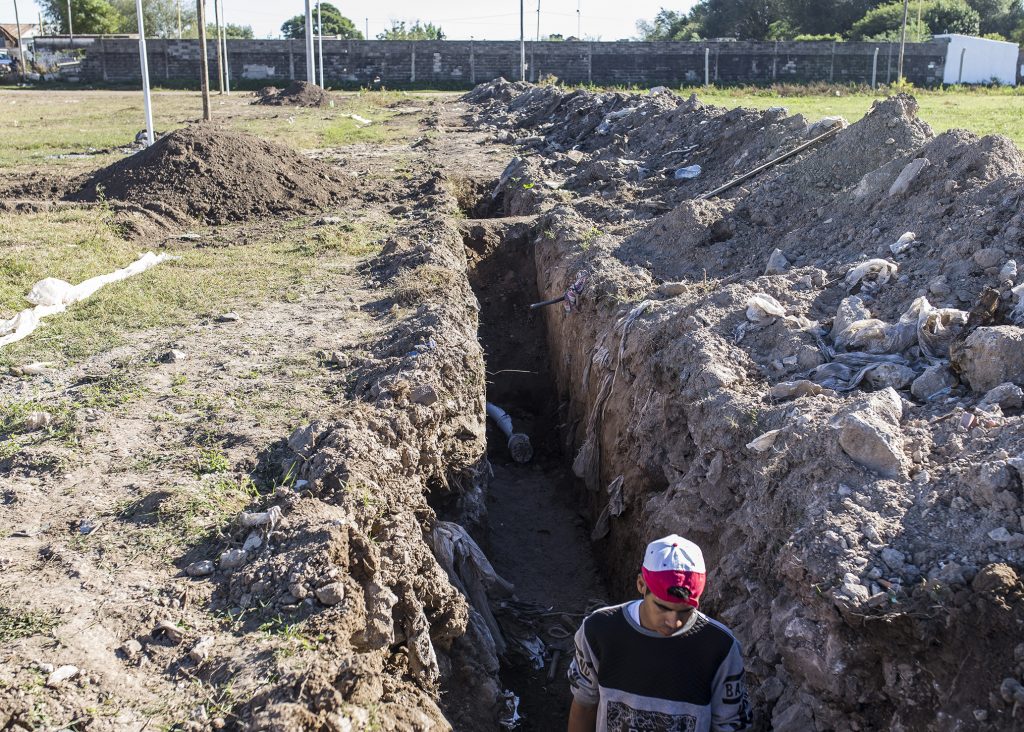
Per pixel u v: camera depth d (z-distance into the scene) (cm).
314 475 578
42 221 1303
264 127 2714
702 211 1091
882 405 543
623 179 1548
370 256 1189
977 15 5809
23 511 550
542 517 946
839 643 428
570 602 778
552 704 635
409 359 779
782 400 623
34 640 426
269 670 412
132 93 4738
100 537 520
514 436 1093
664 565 331
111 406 701
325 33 8675
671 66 5175
